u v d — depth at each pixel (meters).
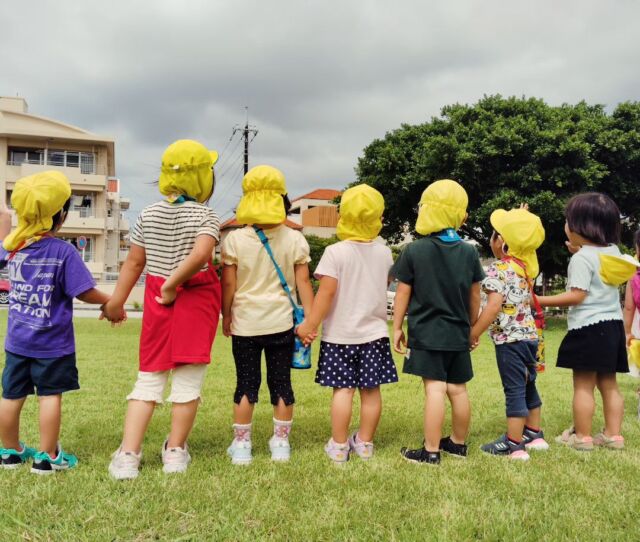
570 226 3.47
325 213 43.50
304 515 2.20
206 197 3.01
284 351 3.04
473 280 3.10
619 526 2.18
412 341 3.03
